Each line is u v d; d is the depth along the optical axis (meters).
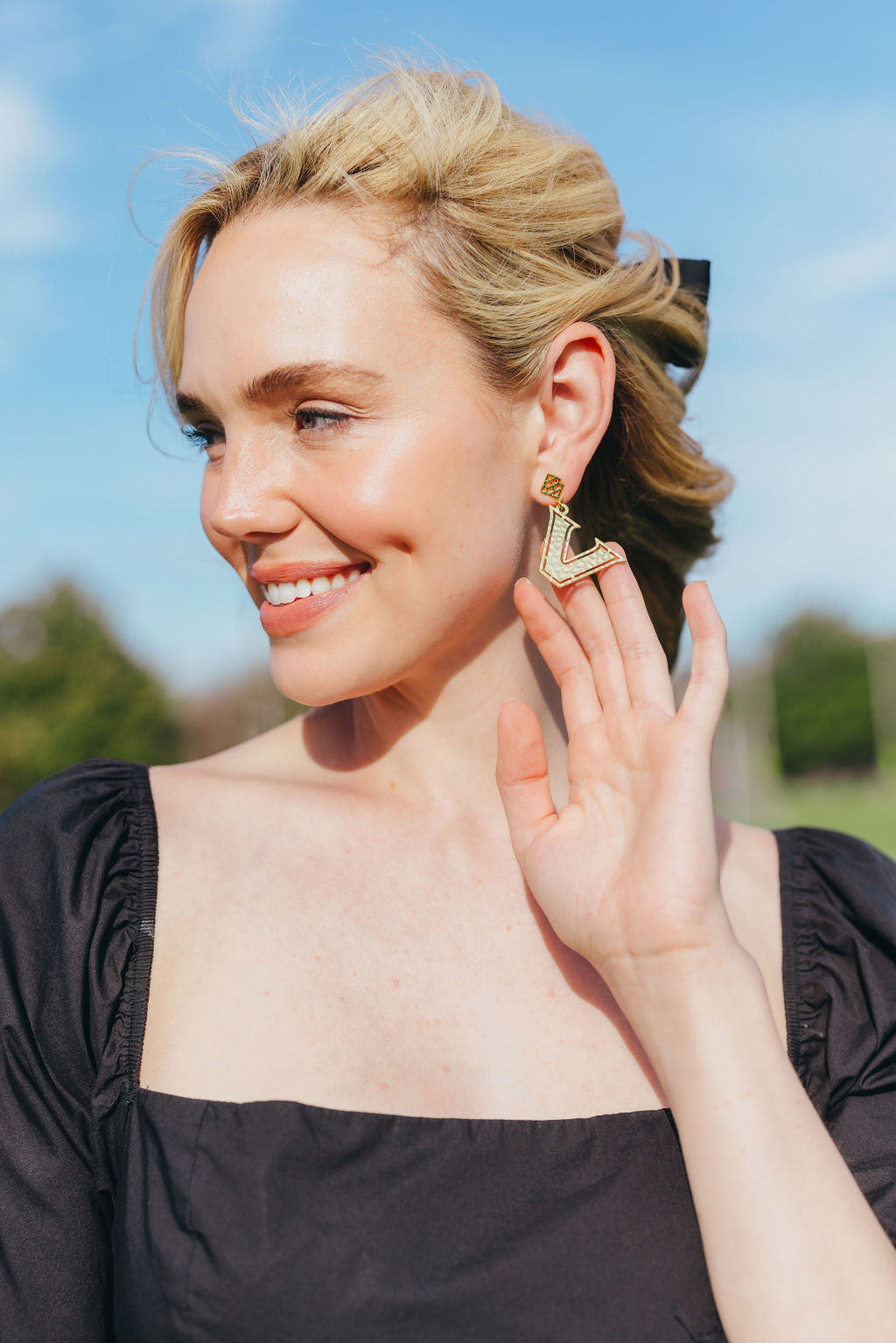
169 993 1.57
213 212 1.70
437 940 1.68
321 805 1.78
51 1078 1.51
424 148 1.62
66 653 26.78
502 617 1.79
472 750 1.82
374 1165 1.47
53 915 1.58
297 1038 1.54
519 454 1.70
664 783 1.58
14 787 26.14
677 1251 1.49
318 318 1.53
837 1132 1.70
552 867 1.63
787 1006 1.78
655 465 2.11
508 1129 1.53
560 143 1.89
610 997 1.69
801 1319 1.37
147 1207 1.44
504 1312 1.41
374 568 1.59
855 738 41.12
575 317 1.74
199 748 27.17
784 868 1.95
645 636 1.69
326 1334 1.37
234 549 1.73
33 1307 1.43
